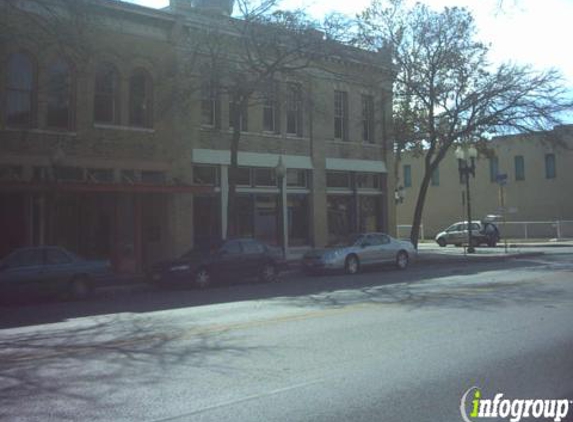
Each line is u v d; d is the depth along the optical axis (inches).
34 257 640.4
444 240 1697.8
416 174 2289.6
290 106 976.9
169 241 964.6
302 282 795.4
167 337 390.0
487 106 1115.3
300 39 880.3
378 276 845.2
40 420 226.8
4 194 816.3
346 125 1250.0
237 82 871.1
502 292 579.2
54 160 778.2
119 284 783.7
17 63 828.6
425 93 1140.5
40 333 433.1
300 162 1154.0
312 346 348.8
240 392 258.4
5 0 666.2
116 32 910.4
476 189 2143.2
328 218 1213.7
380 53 1106.1
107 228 911.7
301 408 235.1
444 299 538.6
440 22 1114.1
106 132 903.1
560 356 314.8
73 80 869.8
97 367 310.8
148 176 958.4
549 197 1994.3
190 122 995.9
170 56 965.8
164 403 244.7
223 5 1083.3
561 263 967.6
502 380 271.9
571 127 1498.5
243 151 1067.9
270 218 1112.2
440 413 228.7
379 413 228.7
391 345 346.9
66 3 678.5
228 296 641.6
